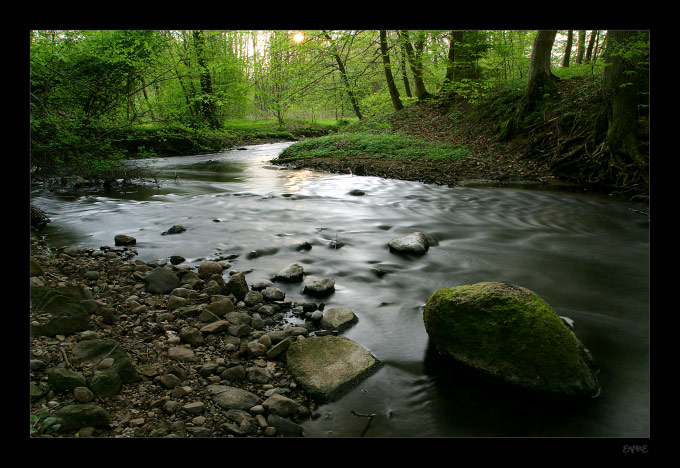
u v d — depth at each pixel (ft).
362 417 10.16
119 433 8.89
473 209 35.14
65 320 12.14
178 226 26.25
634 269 21.04
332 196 39.86
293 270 18.81
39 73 35.78
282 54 42.55
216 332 13.38
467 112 70.08
